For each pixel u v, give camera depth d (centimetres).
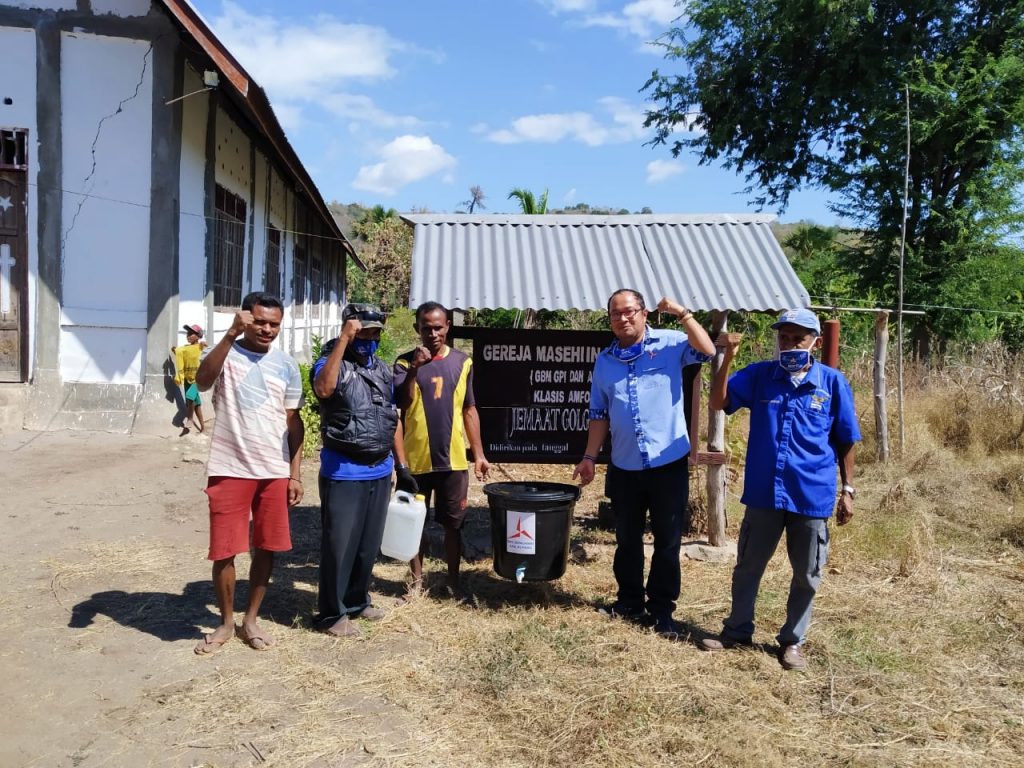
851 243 2127
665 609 457
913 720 362
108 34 907
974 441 991
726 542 609
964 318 1702
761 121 2028
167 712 342
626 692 376
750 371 429
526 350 591
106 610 449
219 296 1142
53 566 512
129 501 668
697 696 376
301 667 388
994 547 636
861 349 1319
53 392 916
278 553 575
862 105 1855
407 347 2436
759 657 422
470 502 753
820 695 385
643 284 543
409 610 471
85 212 920
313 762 311
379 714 349
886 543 612
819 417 405
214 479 393
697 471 689
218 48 870
